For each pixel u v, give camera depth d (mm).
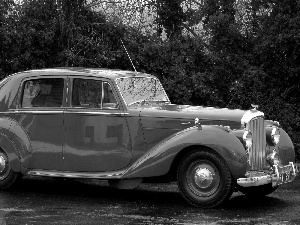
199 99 14086
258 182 7875
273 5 14016
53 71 9203
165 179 8578
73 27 13648
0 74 13305
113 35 14117
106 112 8719
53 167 9047
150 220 7238
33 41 13445
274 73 13750
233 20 14406
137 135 8594
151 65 13969
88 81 8906
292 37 13203
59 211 7832
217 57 14062
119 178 8523
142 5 14945
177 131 8453
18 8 13602
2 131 9336
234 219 7293
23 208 8047
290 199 8828
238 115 8438
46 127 9055
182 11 14914
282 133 9031
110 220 7238
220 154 7844
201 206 8039
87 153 8805
